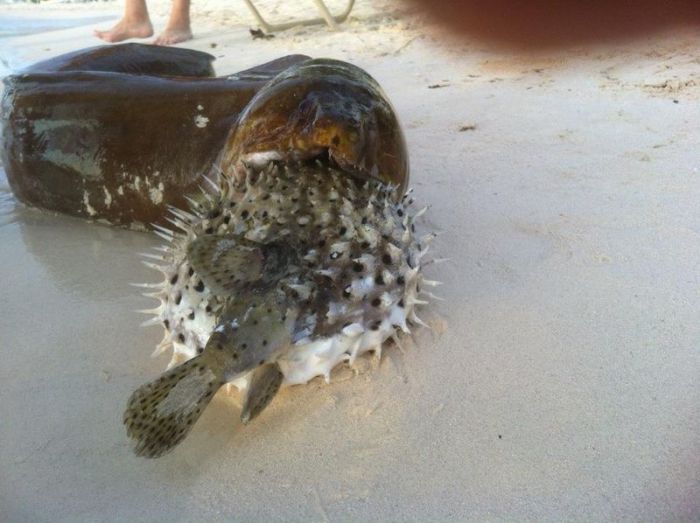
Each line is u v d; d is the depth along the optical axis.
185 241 0.75
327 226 0.71
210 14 3.07
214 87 1.05
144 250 1.06
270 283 0.67
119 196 1.09
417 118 1.52
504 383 0.72
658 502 0.58
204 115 1.03
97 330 0.86
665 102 1.45
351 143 0.77
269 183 0.75
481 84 1.73
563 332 0.79
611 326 0.79
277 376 0.67
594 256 0.93
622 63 1.75
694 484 0.59
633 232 0.98
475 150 1.31
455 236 1.00
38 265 1.03
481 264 0.93
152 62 1.37
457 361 0.75
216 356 0.62
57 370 0.79
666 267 0.89
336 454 0.65
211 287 0.64
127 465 0.66
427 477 0.62
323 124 0.77
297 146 0.78
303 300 0.66
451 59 2.00
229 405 0.71
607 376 0.72
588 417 0.67
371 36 2.36
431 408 0.69
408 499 0.60
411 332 0.80
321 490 0.62
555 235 0.99
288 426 0.68
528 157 1.25
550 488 0.60
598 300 0.84
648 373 0.72
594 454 0.63
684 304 0.82
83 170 1.10
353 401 0.71
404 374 0.74
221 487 0.63
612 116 1.40
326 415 0.69
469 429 0.67
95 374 0.78
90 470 0.65
